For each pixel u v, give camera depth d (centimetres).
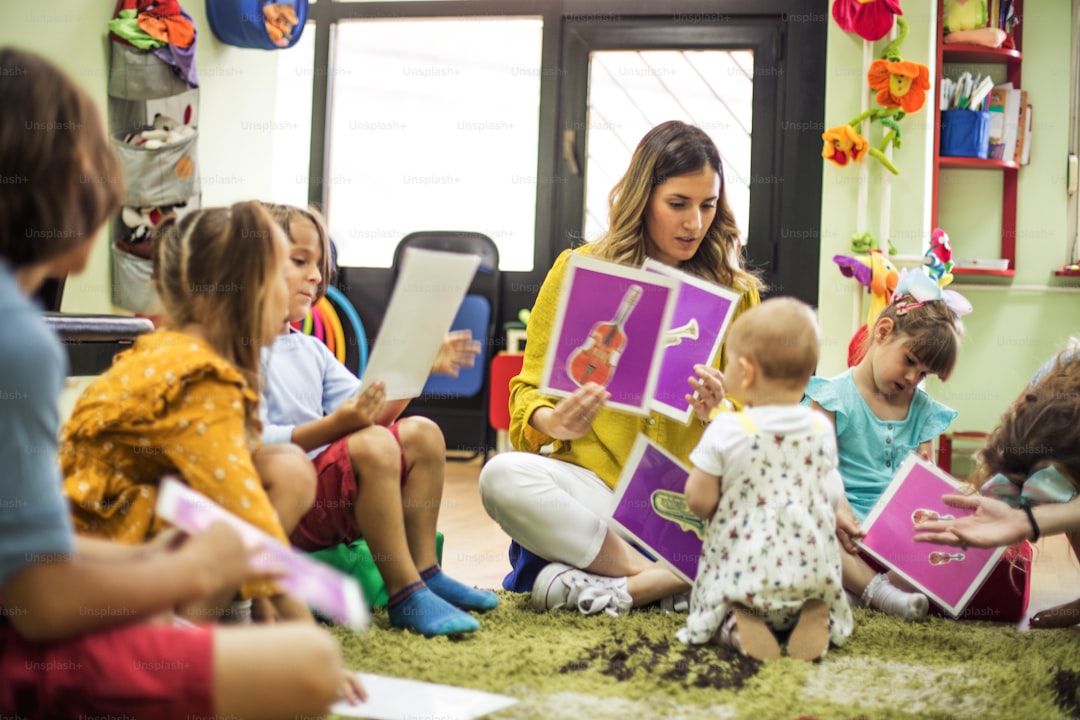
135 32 303
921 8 361
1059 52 430
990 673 150
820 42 426
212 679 92
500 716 125
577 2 450
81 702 93
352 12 472
